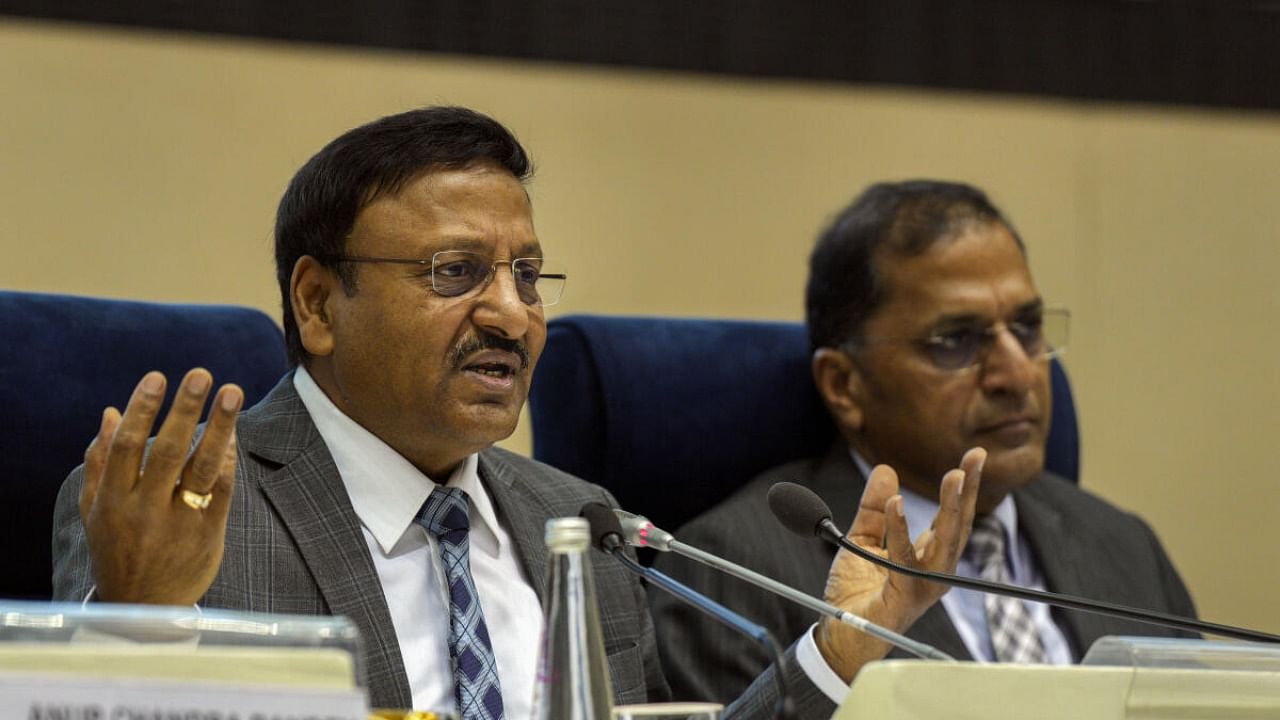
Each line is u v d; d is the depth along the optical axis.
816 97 9.55
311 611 4.62
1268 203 10.20
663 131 9.27
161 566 3.64
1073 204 9.91
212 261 8.33
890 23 9.68
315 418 5.04
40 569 5.19
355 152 4.97
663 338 6.61
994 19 9.84
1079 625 6.38
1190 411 9.98
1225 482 10.00
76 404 5.29
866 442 6.66
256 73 8.48
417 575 4.91
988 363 6.47
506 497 5.24
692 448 6.50
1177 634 6.68
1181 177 10.09
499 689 4.73
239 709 2.49
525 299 4.97
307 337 5.02
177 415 3.58
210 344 5.66
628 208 9.20
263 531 4.69
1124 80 10.04
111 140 8.20
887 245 6.58
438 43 8.82
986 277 6.52
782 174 9.46
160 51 8.33
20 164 8.03
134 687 2.48
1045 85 9.94
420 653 4.79
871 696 3.07
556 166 9.05
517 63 8.99
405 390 4.88
